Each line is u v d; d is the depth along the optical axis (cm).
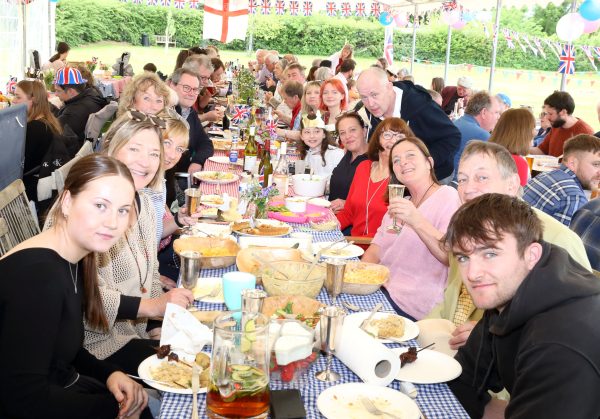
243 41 1861
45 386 147
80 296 172
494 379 175
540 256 140
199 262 197
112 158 159
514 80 1038
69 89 625
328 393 141
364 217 341
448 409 142
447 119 398
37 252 151
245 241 262
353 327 162
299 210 330
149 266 236
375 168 346
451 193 262
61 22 1844
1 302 145
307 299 185
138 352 211
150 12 1900
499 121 415
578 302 133
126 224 162
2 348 144
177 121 303
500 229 137
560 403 122
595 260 277
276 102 743
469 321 212
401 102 397
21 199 242
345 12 1105
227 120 663
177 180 436
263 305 171
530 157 530
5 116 363
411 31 1430
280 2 1073
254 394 124
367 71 387
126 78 1017
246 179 338
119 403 169
